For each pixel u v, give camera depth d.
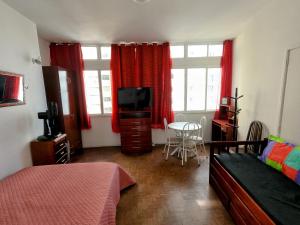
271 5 2.44
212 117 4.42
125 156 3.77
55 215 1.26
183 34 3.56
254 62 2.96
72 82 3.76
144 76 4.11
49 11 2.41
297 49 2.03
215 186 2.39
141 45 4.05
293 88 2.10
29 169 2.04
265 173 1.90
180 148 3.60
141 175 2.92
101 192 1.54
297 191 1.58
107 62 4.14
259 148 2.57
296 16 2.02
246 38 3.23
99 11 2.46
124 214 2.01
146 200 2.25
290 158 1.85
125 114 3.90
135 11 2.50
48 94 3.12
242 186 1.70
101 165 2.13
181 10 2.51
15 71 2.31
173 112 4.32
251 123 2.94
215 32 3.50
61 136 2.80
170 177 2.83
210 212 2.02
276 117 2.38
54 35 3.41
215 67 4.24
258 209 1.42
